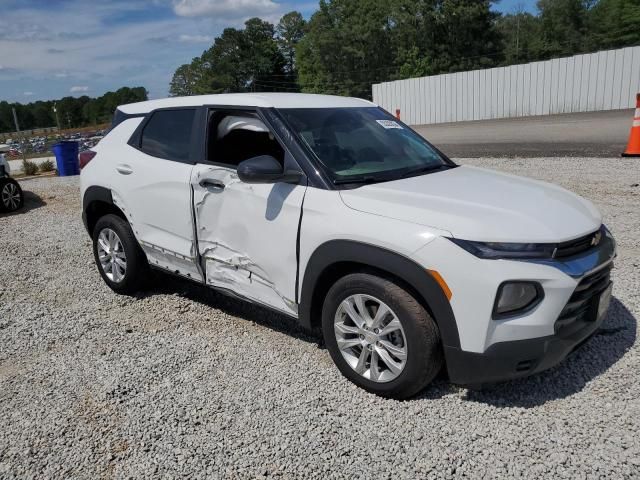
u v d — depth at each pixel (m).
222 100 4.29
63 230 8.46
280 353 3.98
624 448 2.79
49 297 5.43
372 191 3.42
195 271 4.41
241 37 101.06
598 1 68.50
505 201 3.28
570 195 3.74
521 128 18.22
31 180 14.84
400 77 63.31
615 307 4.36
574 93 22.02
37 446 3.06
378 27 70.19
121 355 4.08
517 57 72.38
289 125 3.82
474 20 60.22
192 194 4.22
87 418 3.30
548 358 2.96
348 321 3.46
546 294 2.87
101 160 5.18
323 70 75.81
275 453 2.89
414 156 4.20
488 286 2.84
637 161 9.99
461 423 3.05
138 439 3.07
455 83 25.28
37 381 3.77
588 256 3.09
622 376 3.42
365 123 4.30
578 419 3.04
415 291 3.12
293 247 3.56
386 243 3.08
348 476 2.71
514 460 2.75
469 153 13.12
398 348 3.19
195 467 2.82
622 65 20.55
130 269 5.05
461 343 2.95
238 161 4.06
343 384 3.50
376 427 3.06
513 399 3.25
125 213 4.91
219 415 3.25
